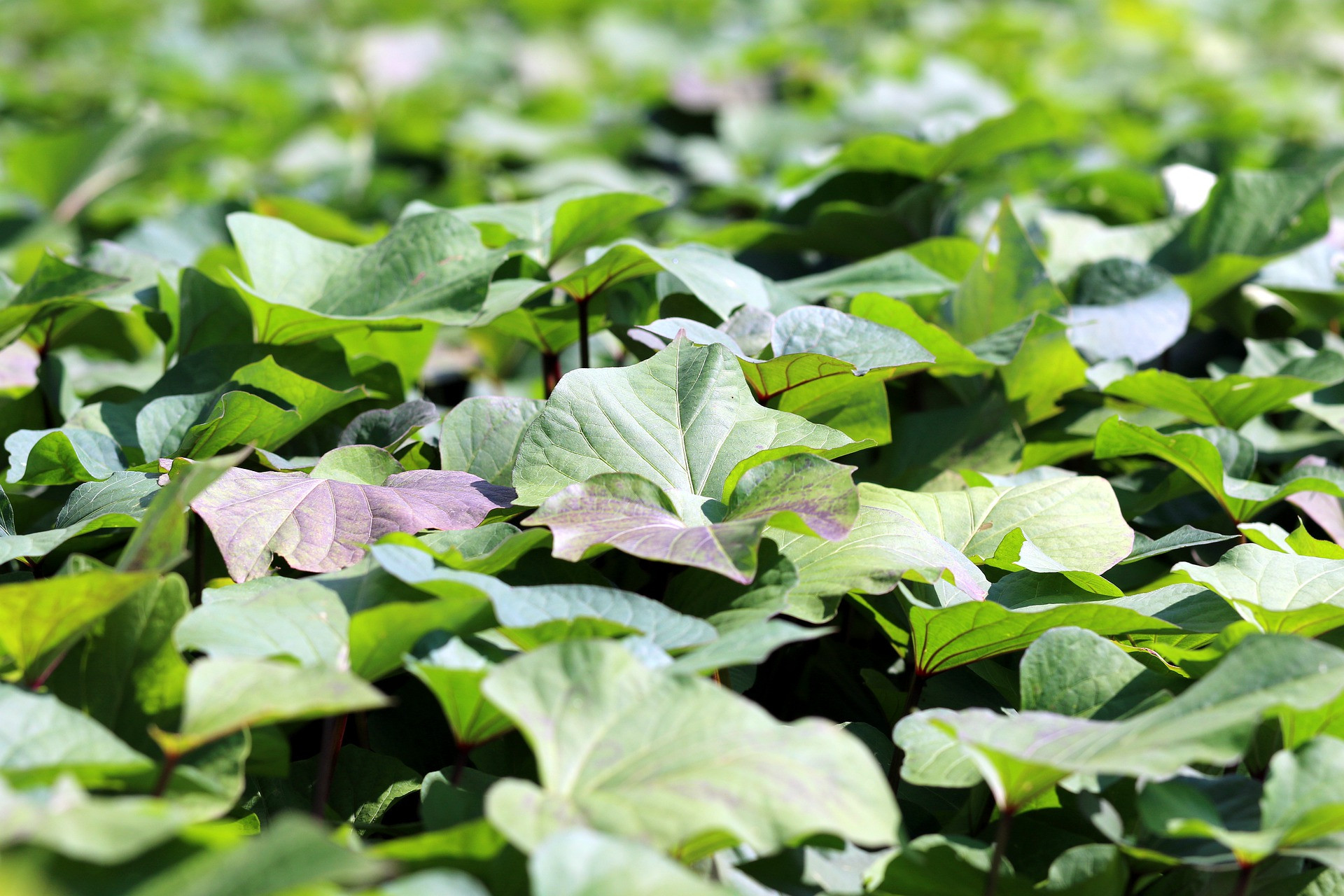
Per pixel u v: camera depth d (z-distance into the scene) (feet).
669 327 5.36
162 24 14.90
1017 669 5.18
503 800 4.62
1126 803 4.92
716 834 4.68
